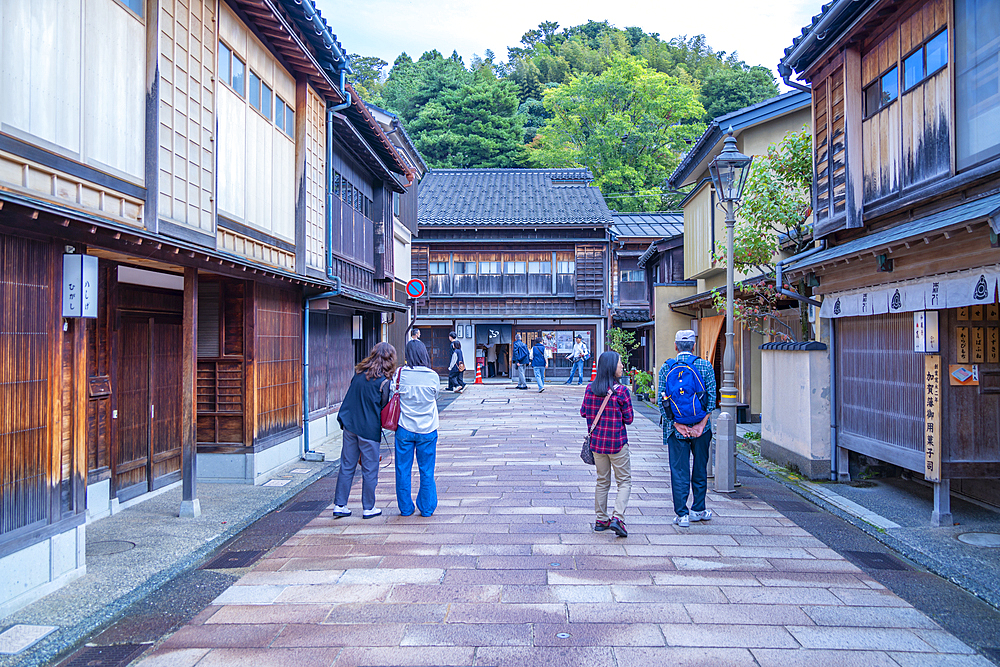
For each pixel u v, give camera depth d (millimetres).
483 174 28625
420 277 24406
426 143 33625
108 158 5016
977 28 5590
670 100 34656
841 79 7801
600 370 5641
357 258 12703
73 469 4574
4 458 3926
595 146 33875
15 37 4078
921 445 6105
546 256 24453
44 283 4230
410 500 6258
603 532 5672
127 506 6598
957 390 5805
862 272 6984
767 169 10047
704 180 14180
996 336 5805
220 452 7734
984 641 3648
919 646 3580
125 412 6637
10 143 4039
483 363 25172
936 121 6117
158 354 7266
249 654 3504
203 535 5625
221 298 7793
